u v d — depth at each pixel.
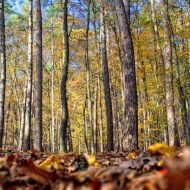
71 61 25.91
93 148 18.88
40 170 1.43
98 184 0.90
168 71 14.29
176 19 17.25
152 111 21.88
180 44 18.44
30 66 15.11
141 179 1.07
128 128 7.59
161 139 27.41
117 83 24.45
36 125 12.40
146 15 21.36
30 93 14.84
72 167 2.25
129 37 7.89
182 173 0.79
